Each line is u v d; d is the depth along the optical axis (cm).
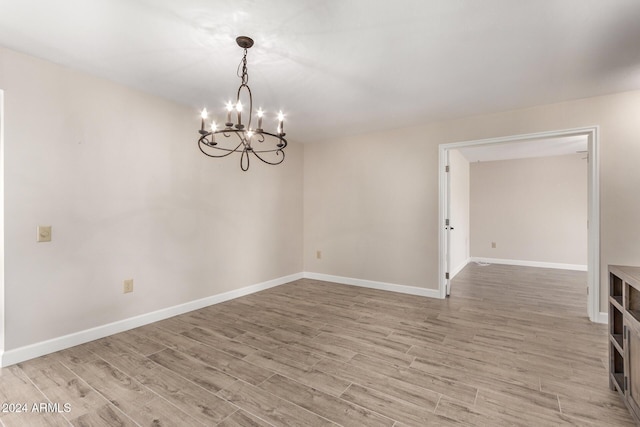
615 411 166
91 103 253
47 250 231
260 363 219
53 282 234
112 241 267
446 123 372
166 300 307
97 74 251
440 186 377
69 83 240
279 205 445
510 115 334
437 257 379
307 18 178
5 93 211
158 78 258
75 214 245
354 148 443
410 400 177
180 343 251
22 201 219
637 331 151
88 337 252
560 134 310
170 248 310
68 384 192
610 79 257
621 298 187
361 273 438
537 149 542
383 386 191
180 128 316
